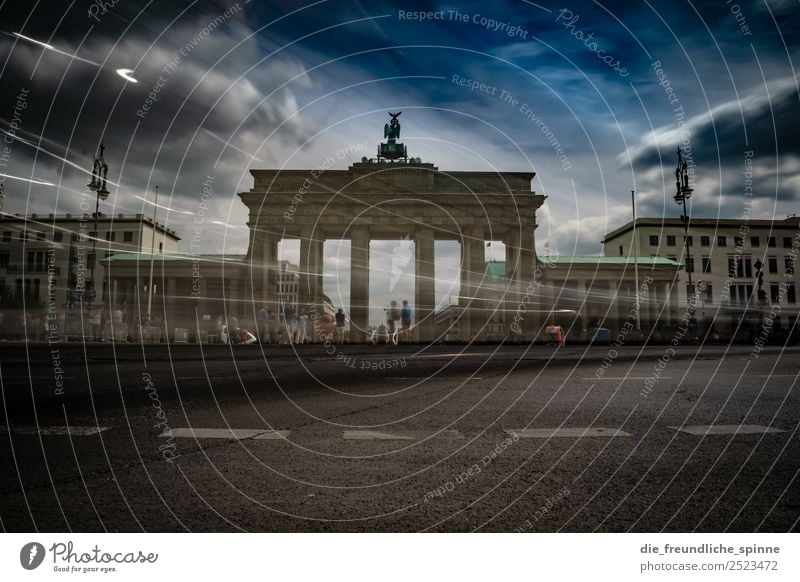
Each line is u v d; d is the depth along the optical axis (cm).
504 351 1808
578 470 277
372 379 777
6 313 2861
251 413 465
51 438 351
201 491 242
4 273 4591
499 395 591
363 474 271
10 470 273
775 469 277
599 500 232
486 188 4319
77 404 506
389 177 4328
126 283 5319
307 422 422
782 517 213
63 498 231
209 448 326
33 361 1080
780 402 527
